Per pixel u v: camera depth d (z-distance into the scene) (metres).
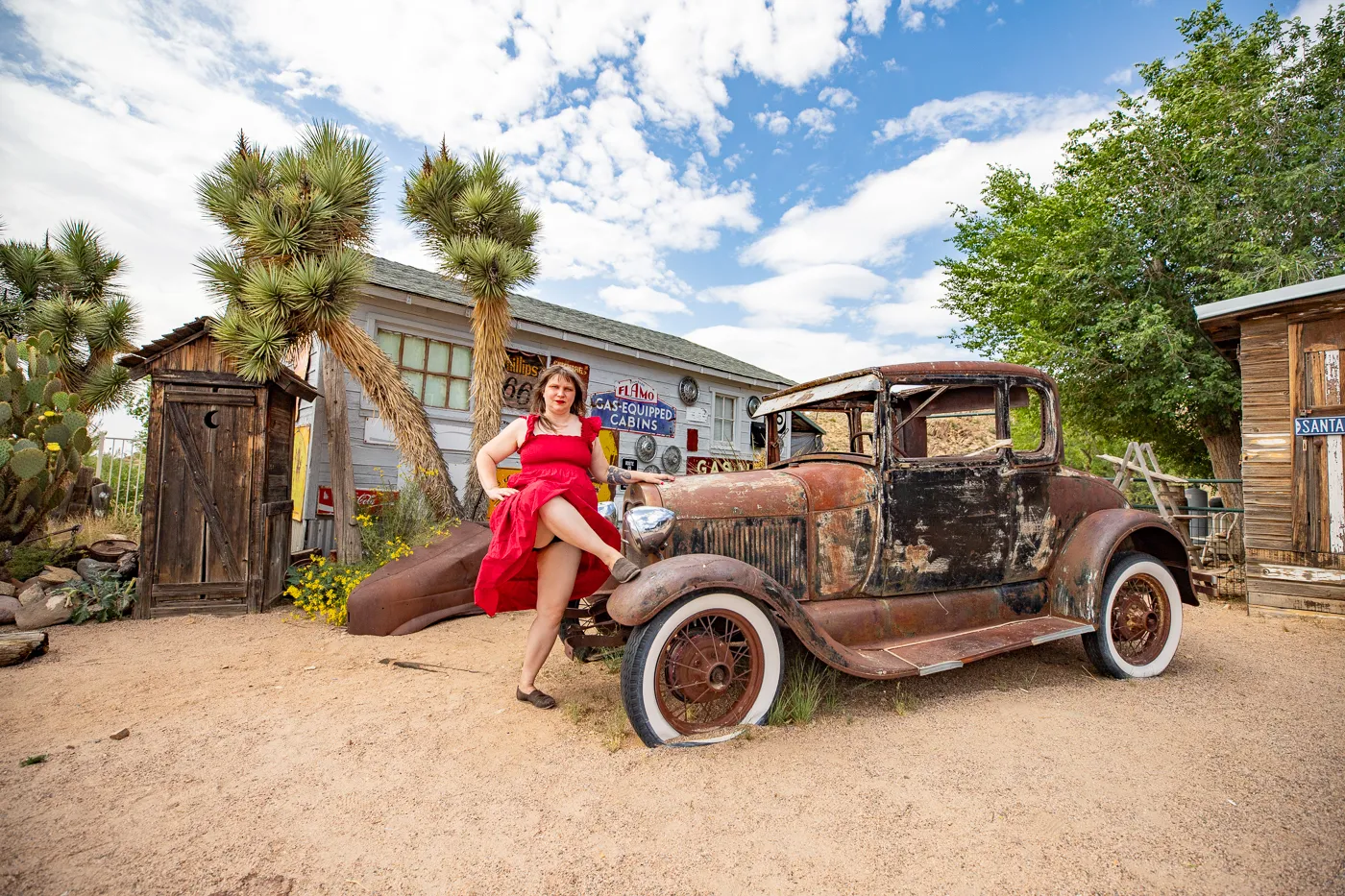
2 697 3.25
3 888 1.71
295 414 6.16
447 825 2.07
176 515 5.09
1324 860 1.84
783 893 1.72
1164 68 12.26
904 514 3.33
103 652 4.07
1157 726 2.89
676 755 2.56
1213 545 8.28
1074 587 3.57
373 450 7.79
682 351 12.28
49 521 6.94
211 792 2.28
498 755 2.59
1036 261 12.44
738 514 3.19
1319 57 10.70
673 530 3.07
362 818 2.11
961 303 17.28
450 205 7.31
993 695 3.31
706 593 2.71
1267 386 5.69
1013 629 3.43
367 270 5.89
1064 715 3.03
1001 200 15.81
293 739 2.75
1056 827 2.03
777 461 4.23
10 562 5.38
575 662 3.91
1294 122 10.09
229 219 6.10
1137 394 10.62
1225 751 2.61
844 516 3.35
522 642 4.41
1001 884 1.75
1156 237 10.91
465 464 8.66
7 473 5.28
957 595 3.48
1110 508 3.92
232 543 5.22
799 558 3.29
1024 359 11.87
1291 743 2.69
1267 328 5.72
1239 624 5.23
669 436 11.49
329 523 7.52
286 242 5.59
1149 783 2.33
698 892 1.73
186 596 5.09
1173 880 1.76
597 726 2.89
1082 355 10.76
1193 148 10.88
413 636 4.59
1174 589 3.77
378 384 6.34
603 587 3.25
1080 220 11.30
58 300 8.70
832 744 2.67
